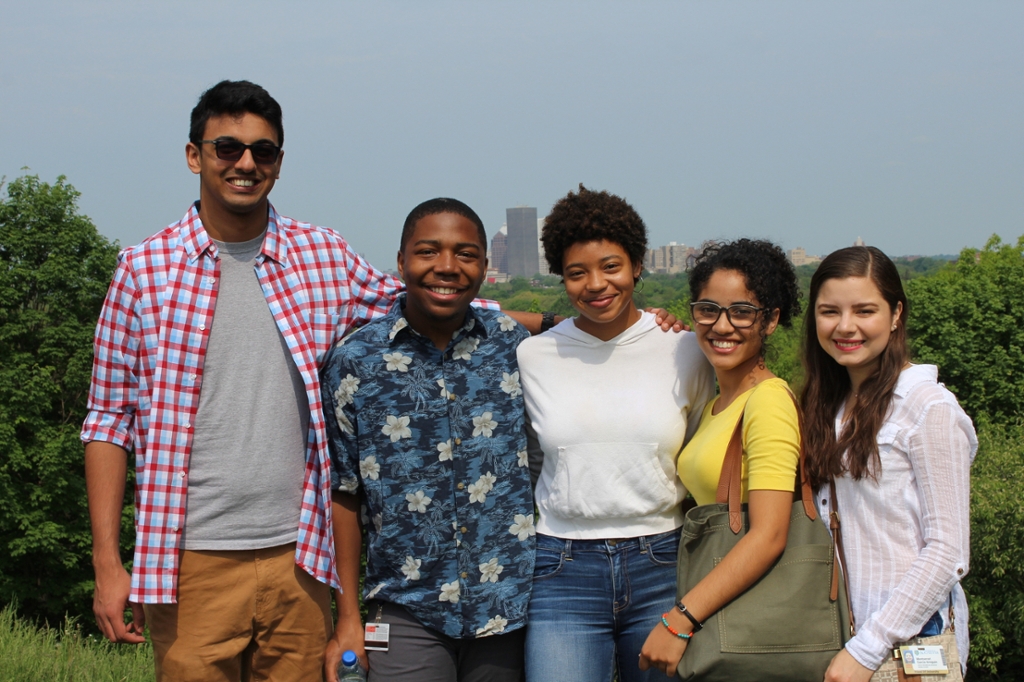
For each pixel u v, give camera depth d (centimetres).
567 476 294
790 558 254
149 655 729
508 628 291
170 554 278
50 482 2134
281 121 294
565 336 306
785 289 285
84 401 2341
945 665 233
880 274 248
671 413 294
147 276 280
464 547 287
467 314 304
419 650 289
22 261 2362
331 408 293
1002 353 2905
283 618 297
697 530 267
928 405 238
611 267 289
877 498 244
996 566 1523
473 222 288
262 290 293
